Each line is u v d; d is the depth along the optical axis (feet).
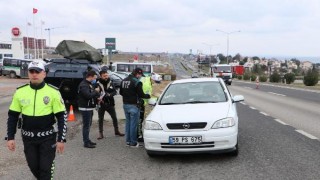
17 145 31.14
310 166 22.47
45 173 16.05
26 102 15.79
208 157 25.59
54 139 16.31
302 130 35.47
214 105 26.58
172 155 26.58
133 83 29.50
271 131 35.24
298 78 246.27
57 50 56.08
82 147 30.12
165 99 28.78
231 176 21.02
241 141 30.71
